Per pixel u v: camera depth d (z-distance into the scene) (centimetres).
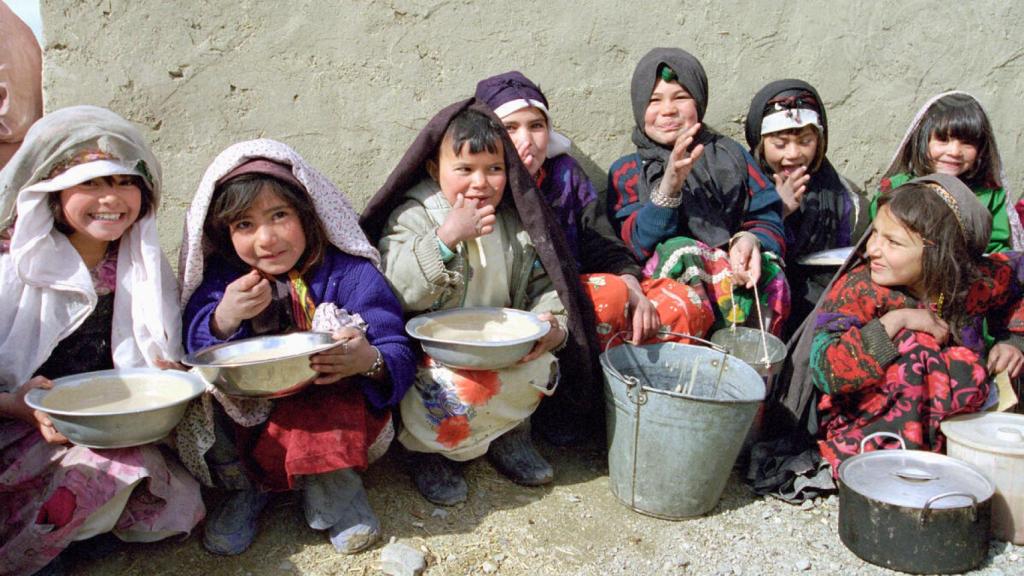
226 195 241
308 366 228
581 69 354
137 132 240
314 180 254
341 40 326
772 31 370
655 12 357
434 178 290
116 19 305
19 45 310
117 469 224
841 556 255
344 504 251
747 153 346
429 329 266
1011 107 397
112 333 247
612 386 267
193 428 242
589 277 300
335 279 262
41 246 233
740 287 319
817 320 289
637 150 353
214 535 245
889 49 383
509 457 287
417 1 330
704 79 339
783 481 284
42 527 217
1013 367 290
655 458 262
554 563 247
